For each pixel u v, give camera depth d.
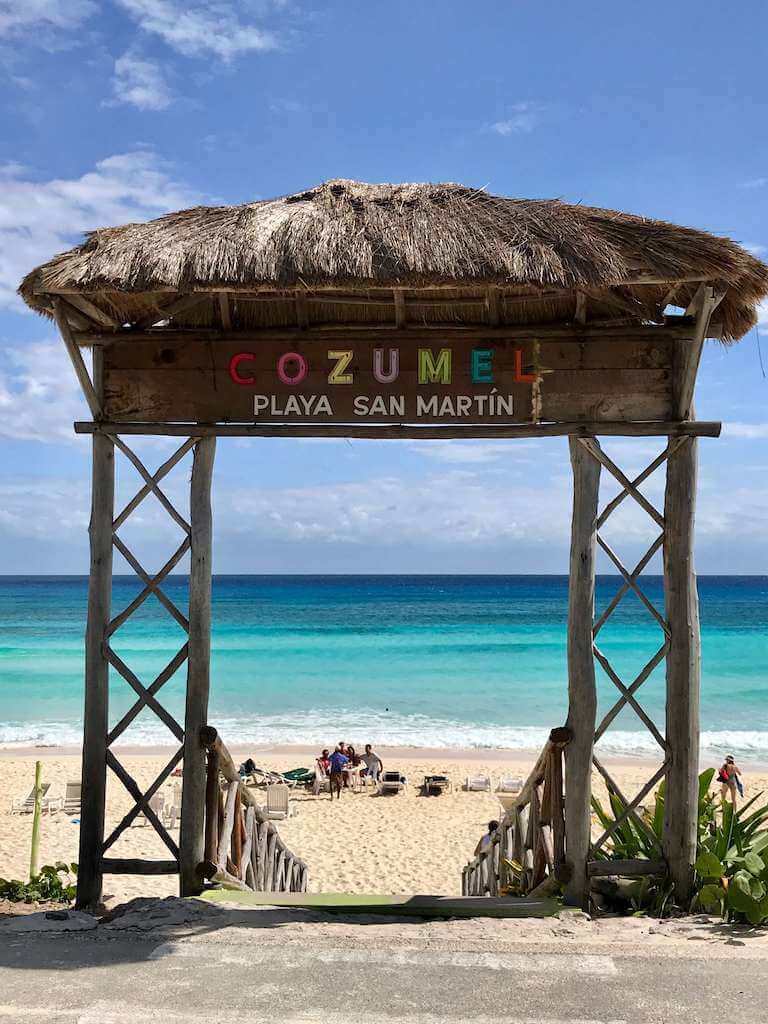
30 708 30.73
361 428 6.40
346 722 28.44
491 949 5.19
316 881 13.29
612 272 5.73
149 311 6.60
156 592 6.44
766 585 137.62
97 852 6.32
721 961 5.01
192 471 6.44
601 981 4.74
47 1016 4.30
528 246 5.93
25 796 17.64
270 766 21.67
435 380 6.39
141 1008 4.39
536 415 6.35
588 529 6.32
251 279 5.71
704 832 6.61
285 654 46.31
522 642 51.88
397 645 50.38
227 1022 4.26
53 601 93.19
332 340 6.44
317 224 6.14
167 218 6.52
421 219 6.25
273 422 6.45
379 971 4.87
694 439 6.30
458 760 22.42
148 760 21.11
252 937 5.35
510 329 6.37
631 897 6.14
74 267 5.87
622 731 25.75
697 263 5.80
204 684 6.36
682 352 6.31
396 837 15.78
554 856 6.28
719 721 28.17
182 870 6.32
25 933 5.38
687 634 6.24
